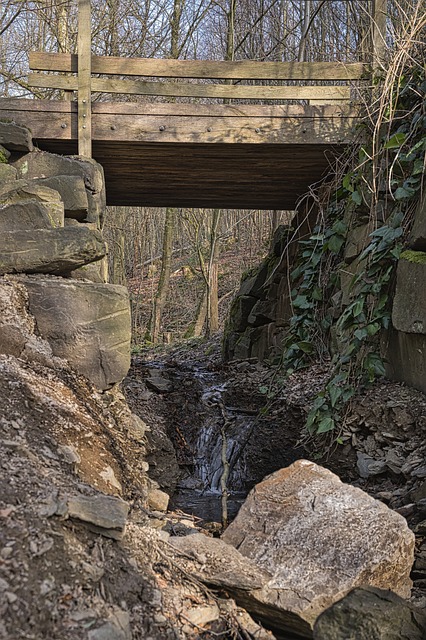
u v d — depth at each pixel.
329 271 6.85
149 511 3.60
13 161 5.77
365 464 4.78
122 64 6.07
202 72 6.16
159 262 24.08
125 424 4.22
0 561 2.18
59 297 4.13
